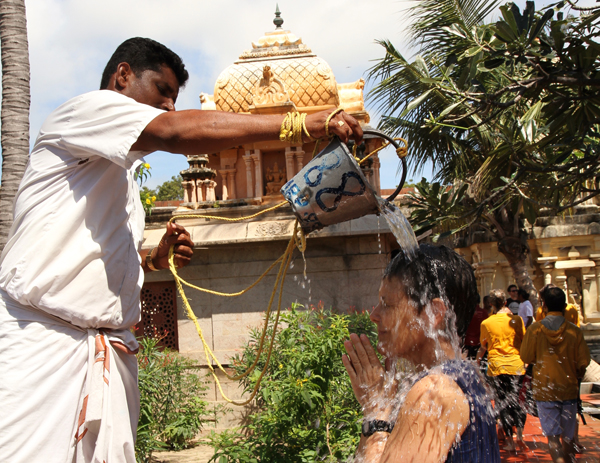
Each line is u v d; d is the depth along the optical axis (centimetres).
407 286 161
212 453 688
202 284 792
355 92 871
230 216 794
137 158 195
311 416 485
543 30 428
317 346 502
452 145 825
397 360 167
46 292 190
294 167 796
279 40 893
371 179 762
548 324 504
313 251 766
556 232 1209
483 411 141
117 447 200
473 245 1247
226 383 766
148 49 227
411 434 135
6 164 496
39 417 187
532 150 518
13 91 503
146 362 647
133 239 227
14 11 505
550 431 494
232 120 180
